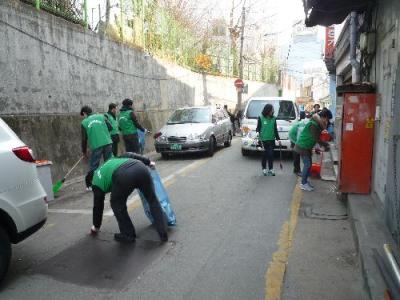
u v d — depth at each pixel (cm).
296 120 1211
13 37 823
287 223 610
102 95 1198
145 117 1508
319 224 604
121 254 496
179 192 818
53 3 1004
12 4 823
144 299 389
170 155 1377
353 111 678
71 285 419
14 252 510
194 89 2302
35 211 448
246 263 467
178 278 431
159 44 1834
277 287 410
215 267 457
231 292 400
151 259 481
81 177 998
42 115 910
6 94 804
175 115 1406
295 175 972
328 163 1131
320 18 773
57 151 934
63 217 659
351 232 567
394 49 521
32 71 880
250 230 580
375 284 367
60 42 985
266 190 820
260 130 966
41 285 420
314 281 423
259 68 3575
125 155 556
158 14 1819
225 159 1242
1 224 424
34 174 455
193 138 1255
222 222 618
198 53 2592
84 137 852
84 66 1097
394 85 498
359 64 862
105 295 398
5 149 429
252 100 1306
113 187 527
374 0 680
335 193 789
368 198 657
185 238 550
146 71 1562
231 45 3042
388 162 517
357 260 468
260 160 1206
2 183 418
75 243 537
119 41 1328
